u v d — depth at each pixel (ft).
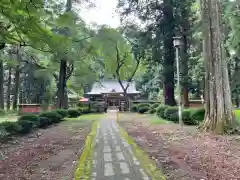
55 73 82.02
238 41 58.49
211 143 22.15
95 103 92.58
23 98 114.32
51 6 27.48
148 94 123.95
